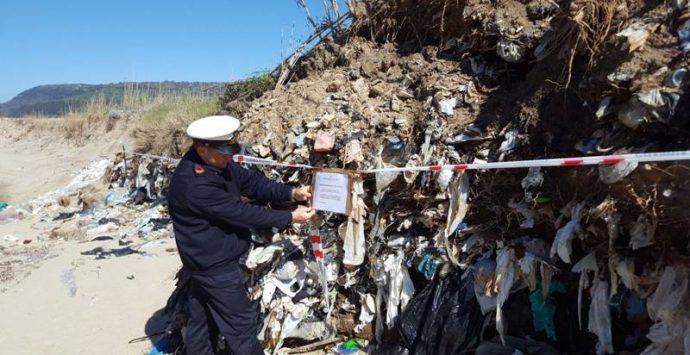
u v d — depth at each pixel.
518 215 3.01
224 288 3.04
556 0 3.64
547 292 2.80
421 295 3.29
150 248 6.43
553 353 2.84
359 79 4.85
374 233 3.62
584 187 2.62
